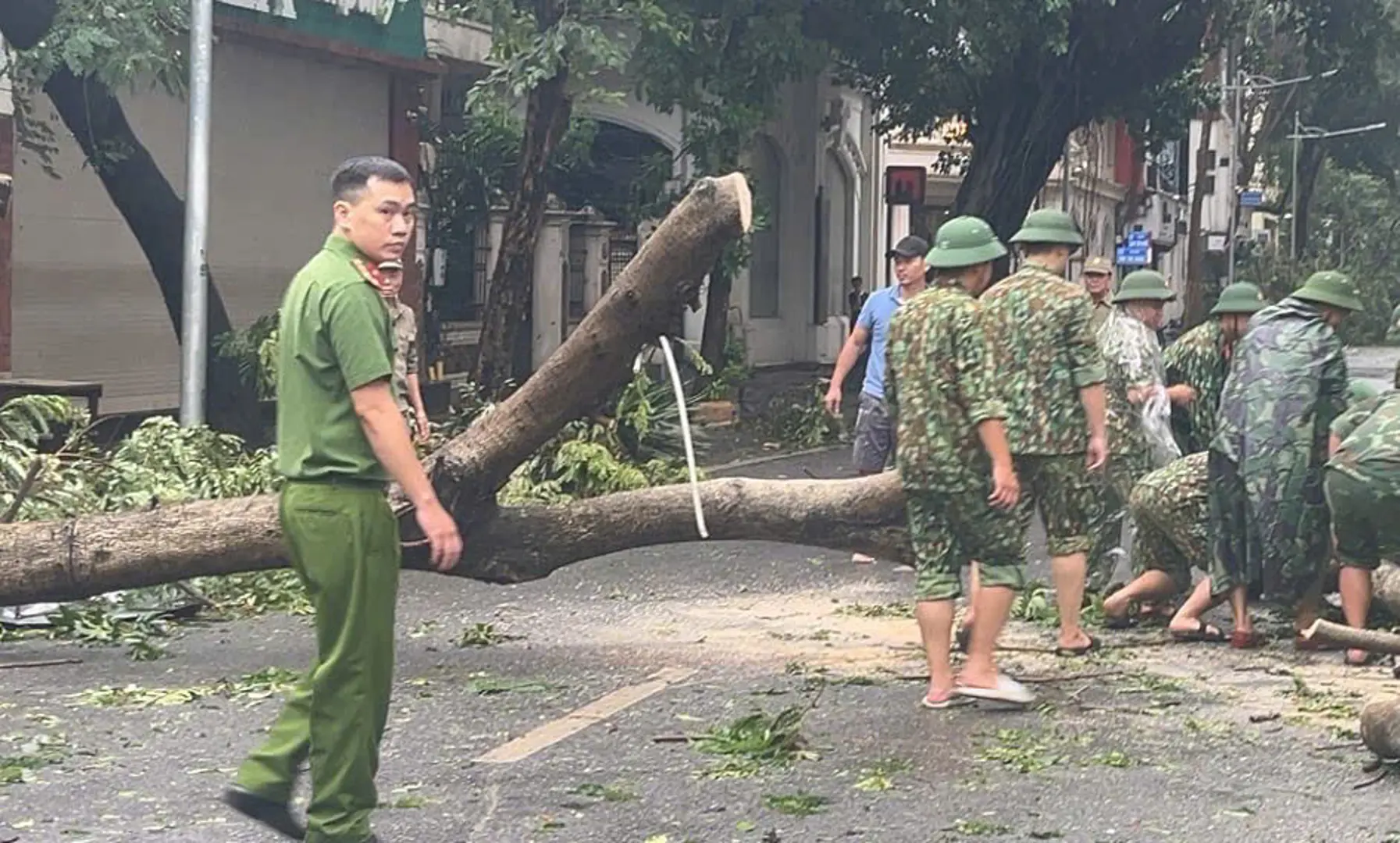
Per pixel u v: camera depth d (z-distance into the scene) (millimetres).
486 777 6074
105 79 13219
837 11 19547
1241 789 5938
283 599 9492
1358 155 56500
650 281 7238
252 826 5508
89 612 8703
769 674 7770
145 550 7938
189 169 12922
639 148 30344
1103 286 9523
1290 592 8164
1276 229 61562
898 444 6996
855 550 8594
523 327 25062
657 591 10086
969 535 7000
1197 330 9961
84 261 17297
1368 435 7020
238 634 8734
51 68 13203
